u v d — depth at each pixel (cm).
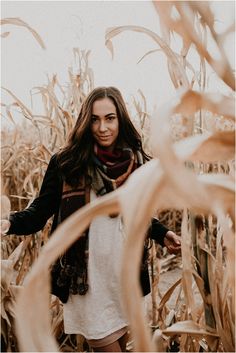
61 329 260
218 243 147
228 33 60
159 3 61
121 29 152
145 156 214
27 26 203
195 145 55
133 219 49
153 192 49
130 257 49
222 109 60
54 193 208
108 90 203
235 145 58
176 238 204
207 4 60
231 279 61
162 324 215
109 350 195
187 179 46
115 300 195
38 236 264
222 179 57
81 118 199
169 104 53
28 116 276
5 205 187
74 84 280
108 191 197
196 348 181
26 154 370
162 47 128
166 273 421
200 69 140
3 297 221
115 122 200
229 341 142
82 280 192
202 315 187
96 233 193
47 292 54
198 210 50
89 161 197
